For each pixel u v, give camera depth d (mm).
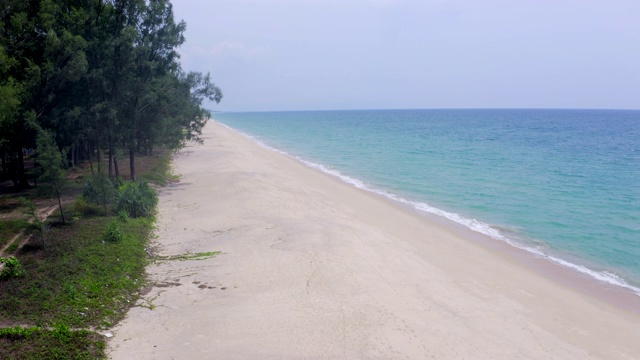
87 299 14180
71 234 19828
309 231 22344
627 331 14305
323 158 56750
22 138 27781
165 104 31641
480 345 12836
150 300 15039
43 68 26859
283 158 55312
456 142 77000
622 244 22594
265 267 17797
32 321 12711
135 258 17938
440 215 28094
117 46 28484
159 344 12305
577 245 22500
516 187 36594
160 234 22188
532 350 12797
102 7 29766
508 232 24625
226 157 51188
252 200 28844
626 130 112500
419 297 15781
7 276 15227
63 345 11602
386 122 168000
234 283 16406
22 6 26375
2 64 23844
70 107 29469
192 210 26797
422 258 19984
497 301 15969
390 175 42906
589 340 13633
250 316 13914
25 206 24922
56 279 15117
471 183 38500
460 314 14719
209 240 21219
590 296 16859
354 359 11750
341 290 15883
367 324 13562
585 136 91062
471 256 20719
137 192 25109
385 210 28766
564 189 35656
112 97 29672
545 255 21141
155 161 44750
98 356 11500
